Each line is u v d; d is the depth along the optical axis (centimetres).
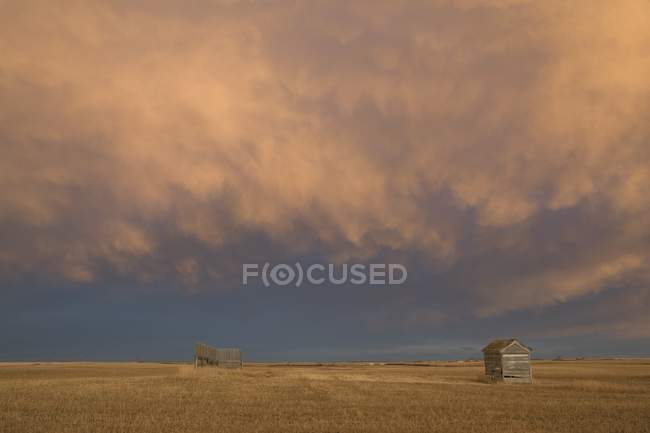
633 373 9438
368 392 4247
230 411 3002
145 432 2325
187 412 2944
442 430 2447
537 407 3309
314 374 6812
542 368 12394
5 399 3434
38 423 2530
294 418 2773
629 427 2552
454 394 4169
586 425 2616
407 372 9538
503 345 6253
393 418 2798
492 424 2622
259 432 2364
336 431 2406
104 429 2375
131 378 5775
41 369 11588
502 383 5925
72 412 2912
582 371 10412
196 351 7425
